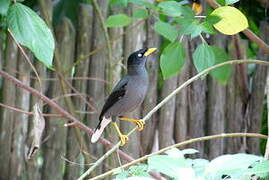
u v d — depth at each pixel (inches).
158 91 437.4
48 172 408.2
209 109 439.8
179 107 431.5
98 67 421.1
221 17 233.5
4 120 397.4
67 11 435.8
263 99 443.5
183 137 430.9
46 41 220.7
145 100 428.5
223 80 328.8
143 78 379.6
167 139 425.7
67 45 417.1
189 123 434.3
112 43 425.7
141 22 412.5
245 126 444.8
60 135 410.0
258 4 435.8
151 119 428.5
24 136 400.8
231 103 444.5
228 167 157.9
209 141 440.5
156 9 335.0
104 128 416.8
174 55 299.0
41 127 270.1
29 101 402.9
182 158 164.7
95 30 422.6
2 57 401.4
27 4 442.6
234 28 235.5
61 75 396.5
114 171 214.4
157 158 158.2
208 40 439.5
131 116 421.7
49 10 404.8
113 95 377.1
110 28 425.7
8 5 237.3
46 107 411.8
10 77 315.6
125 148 417.1
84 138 417.7
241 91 445.4
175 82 429.1
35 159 403.5
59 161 410.0
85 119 420.2
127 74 384.2
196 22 272.5
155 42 432.1
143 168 198.4
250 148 446.9
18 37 218.8
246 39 446.9
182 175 153.3
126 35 427.5
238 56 433.1
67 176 414.9
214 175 156.9
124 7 431.2
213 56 285.4
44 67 407.2
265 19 444.8
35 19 222.5
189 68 434.6
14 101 398.9
